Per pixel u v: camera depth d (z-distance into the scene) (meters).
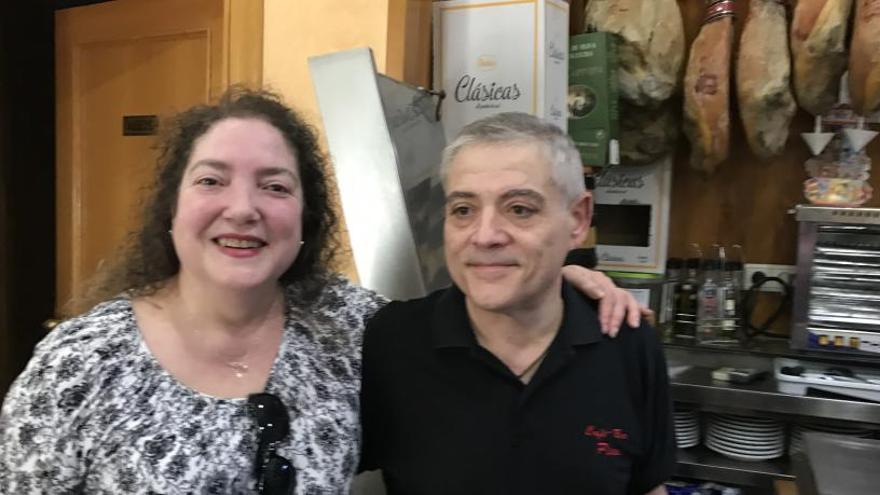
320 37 1.89
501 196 0.99
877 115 2.22
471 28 1.73
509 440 1.05
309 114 1.77
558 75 1.75
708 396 1.92
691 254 2.46
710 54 2.15
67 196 2.60
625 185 2.44
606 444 1.07
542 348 1.10
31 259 2.84
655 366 1.16
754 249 2.41
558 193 1.01
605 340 1.13
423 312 1.18
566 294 1.16
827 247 2.04
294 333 1.14
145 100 2.39
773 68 2.10
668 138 2.33
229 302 1.03
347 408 1.11
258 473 0.99
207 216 0.99
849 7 2.00
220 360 1.06
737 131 2.39
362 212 1.43
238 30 1.97
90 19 2.49
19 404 0.96
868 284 2.01
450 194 1.03
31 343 2.84
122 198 2.48
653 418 1.16
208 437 0.98
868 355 1.99
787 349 2.14
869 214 1.94
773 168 2.37
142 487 0.94
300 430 1.05
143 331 1.04
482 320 1.09
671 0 2.19
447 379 1.10
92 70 2.52
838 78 2.10
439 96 1.66
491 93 1.72
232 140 1.01
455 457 1.06
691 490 2.06
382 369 1.15
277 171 1.03
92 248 2.58
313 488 1.02
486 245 0.99
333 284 1.30
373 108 1.38
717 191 2.43
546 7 1.67
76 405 0.95
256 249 1.02
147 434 0.96
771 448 2.02
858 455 1.26
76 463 0.95
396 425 1.12
